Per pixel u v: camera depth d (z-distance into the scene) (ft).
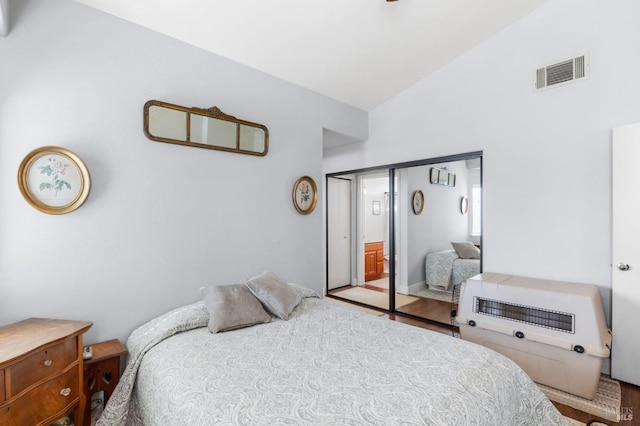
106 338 6.70
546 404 5.09
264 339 6.03
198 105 8.14
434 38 9.48
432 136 11.60
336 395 4.09
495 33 9.84
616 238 7.58
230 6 6.98
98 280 6.60
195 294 8.07
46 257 6.01
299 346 5.70
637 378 7.33
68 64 6.26
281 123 10.15
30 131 5.86
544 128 8.98
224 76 8.70
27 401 4.58
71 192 6.19
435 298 12.16
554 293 7.33
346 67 10.20
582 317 6.92
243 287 7.51
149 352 5.79
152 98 7.36
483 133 10.25
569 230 8.57
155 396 4.83
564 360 7.13
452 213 11.42
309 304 8.27
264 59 9.10
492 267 10.05
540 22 8.97
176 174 7.75
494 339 8.21
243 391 4.23
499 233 9.89
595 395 6.95
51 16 6.07
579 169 8.40
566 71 8.55
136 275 7.11
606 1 7.93
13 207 5.70
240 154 9.05
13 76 5.71
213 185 8.45
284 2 7.13
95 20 6.57
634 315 7.36
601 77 8.04
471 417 3.77
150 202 7.33
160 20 7.13
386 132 13.10
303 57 9.29
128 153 7.00
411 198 12.83
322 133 11.71
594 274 8.19
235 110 8.94
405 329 6.51
